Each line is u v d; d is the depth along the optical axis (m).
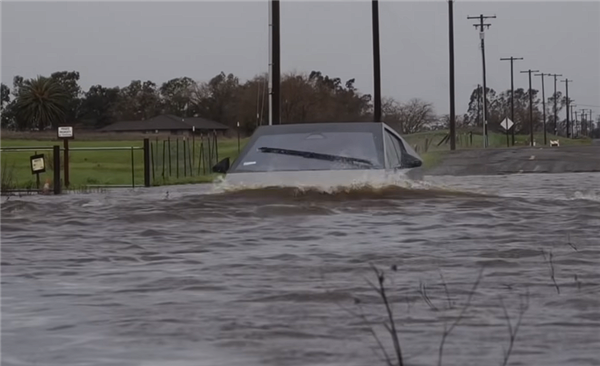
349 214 16.55
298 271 11.15
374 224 15.41
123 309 9.19
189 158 61.03
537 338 7.88
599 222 15.97
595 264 11.57
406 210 17.14
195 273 11.13
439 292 9.77
